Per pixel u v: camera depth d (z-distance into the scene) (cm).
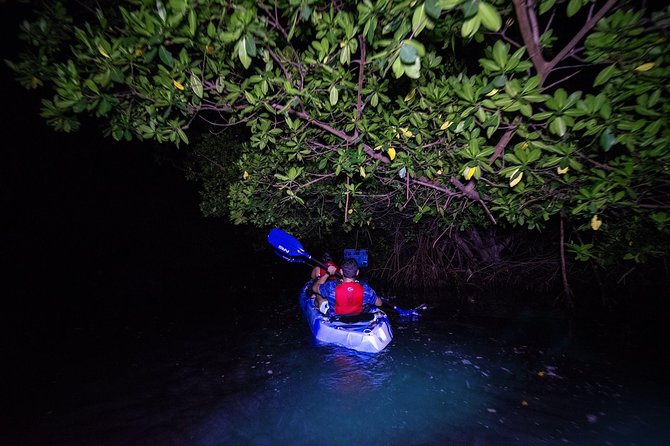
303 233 744
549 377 488
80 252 1116
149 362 541
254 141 324
